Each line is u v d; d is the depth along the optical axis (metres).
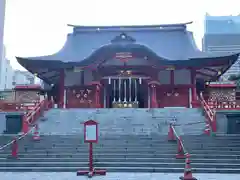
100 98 40.50
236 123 24.12
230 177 14.84
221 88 42.53
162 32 47.00
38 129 25.58
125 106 38.56
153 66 38.94
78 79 40.97
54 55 43.25
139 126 25.59
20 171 16.72
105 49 38.09
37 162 17.55
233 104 29.55
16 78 80.44
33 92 44.69
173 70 39.91
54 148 19.58
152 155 17.94
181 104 39.50
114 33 47.56
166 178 14.48
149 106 39.34
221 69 41.59
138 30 47.38
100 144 20.03
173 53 43.34
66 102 40.56
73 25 47.59
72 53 44.81
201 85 45.97
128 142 20.48
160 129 24.80
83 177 14.81
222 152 18.30
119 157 17.95
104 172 15.44
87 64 38.91
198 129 24.06
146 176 15.04
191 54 42.38
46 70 41.56
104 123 26.42
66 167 16.88
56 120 27.62
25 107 31.31
